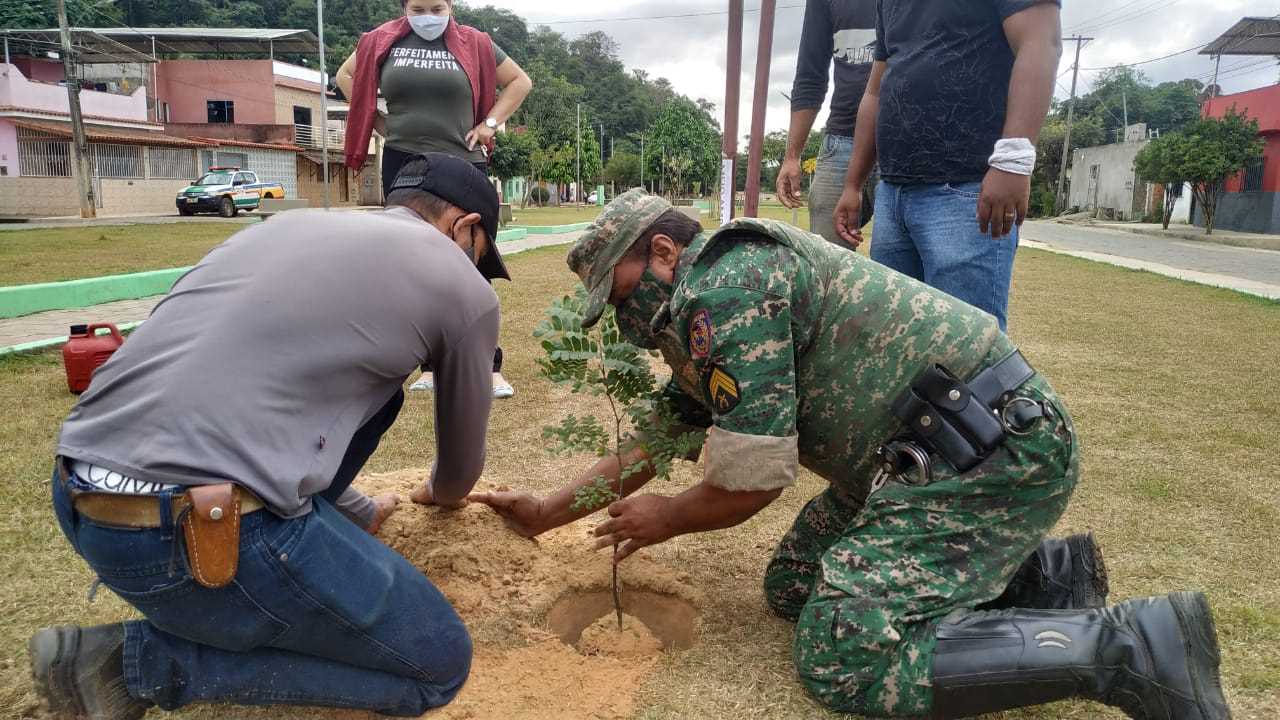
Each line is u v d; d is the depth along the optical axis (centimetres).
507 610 261
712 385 217
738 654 243
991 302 322
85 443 185
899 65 323
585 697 222
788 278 215
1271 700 221
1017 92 287
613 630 260
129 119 3506
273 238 203
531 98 7244
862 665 204
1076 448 216
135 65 3809
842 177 473
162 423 182
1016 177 283
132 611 256
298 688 203
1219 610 268
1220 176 2798
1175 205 3556
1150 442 457
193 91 4294
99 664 192
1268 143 2875
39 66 3591
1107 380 610
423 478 333
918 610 205
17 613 254
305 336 193
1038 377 221
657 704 219
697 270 221
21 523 314
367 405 208
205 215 3092
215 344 188
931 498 211
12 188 2873
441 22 466
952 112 311
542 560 290
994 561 211
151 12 6228
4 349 596
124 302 899
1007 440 209
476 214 234
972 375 216
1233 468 414
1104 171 4428
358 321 199
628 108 11194
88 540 183
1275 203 2844
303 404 192
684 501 230
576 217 3825
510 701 219
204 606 186
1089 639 193
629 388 265
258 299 193
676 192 7544
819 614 210
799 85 488
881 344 219
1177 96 7744
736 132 545
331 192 4638
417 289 207
